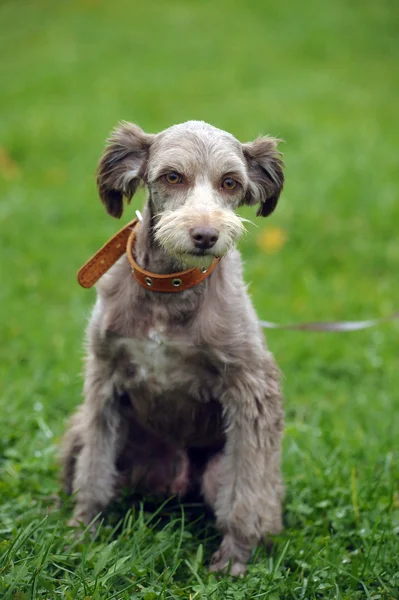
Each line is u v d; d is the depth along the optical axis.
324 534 5.91
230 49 29.31
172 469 6.39
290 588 5.02
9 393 7.87
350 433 7.52
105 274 5.76
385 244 13.05
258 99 22.83
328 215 14.07
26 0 37.78
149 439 6.34
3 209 14.30
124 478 6.40
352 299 11.04
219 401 5.72
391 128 20.42
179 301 5.43
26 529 5.16
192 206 5.20
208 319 5.42
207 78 25.36
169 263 5.45
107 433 5.93
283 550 5.27
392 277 12.09
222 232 5.11
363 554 5.51
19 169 16.98
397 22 32.88
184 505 6.11
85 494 5.86
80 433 6.14
